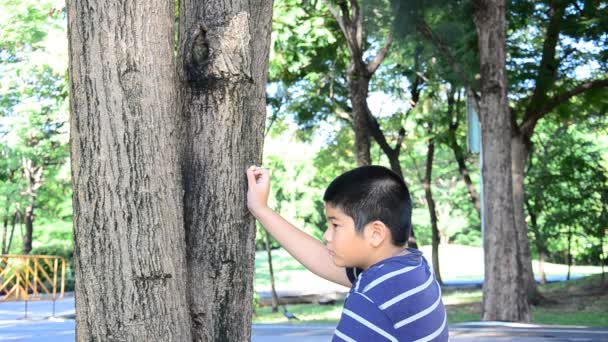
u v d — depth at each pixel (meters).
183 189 2.73
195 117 2.77
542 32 21.62
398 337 1.87
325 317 19.56
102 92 2.42
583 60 20.34
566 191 26.23
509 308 14.19
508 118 14.49
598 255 26.80
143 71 2.45
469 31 17.08
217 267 2.74
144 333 2.39
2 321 16.42
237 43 2.76
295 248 2.64
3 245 32.53
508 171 14.39
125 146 2.42
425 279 1.95
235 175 2.78
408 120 23.28
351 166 26.94
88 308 2.40
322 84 22.55
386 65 21.92
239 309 2.79
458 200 49.78
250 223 2.82
